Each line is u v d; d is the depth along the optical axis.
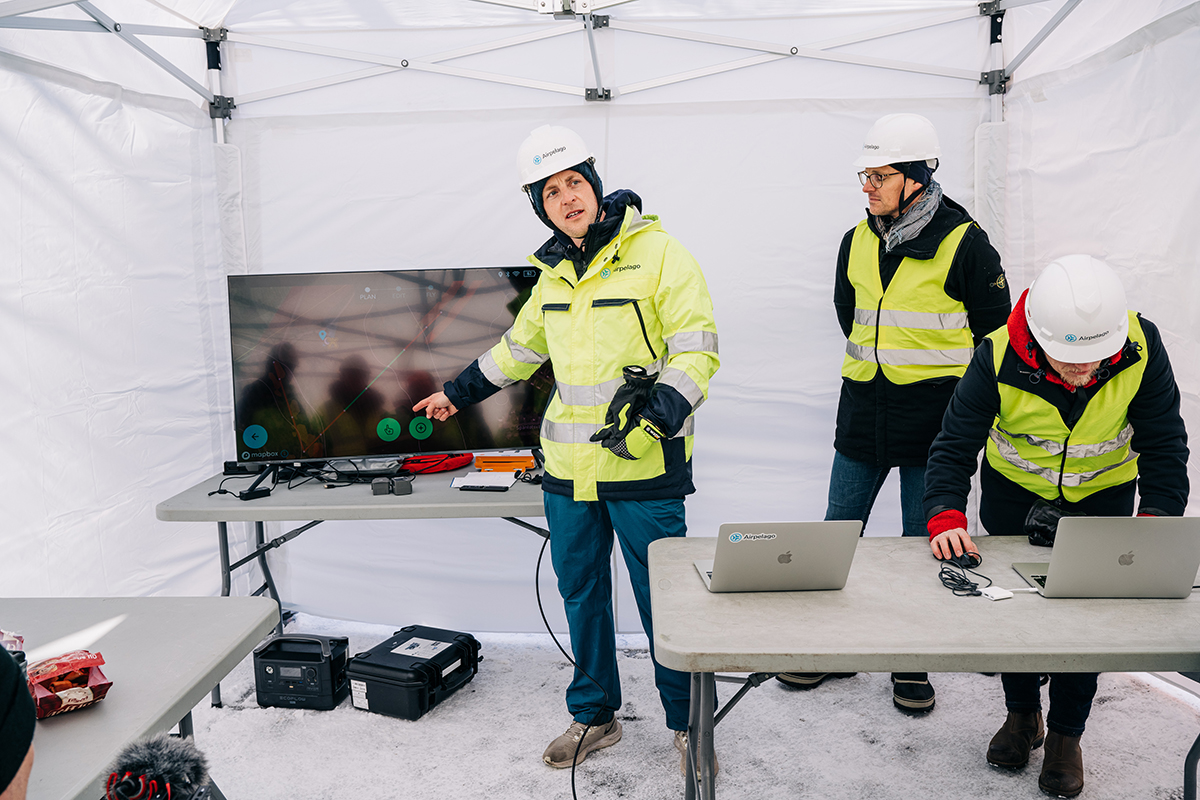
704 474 3.25
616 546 3.35
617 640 3.40
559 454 2.33
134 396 2.92
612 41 3.01
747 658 1.44
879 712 2.77
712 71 3.00
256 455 2.89
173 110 3.03
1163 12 2.30
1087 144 2.64
